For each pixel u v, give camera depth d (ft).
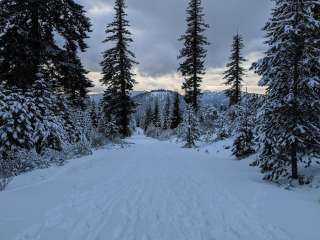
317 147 38.96
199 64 126.72
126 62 126.21
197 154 79.82
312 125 37.47
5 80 64.95
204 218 24.64
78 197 30.27
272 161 40.68
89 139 88.74
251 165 56.59
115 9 125.49
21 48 61.87
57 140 54.13
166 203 28.91
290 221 24.09
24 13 63.31
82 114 103.55
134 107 131.64
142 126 481.87
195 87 126.52
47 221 22.77
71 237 20.08
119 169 48.67
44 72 64.18
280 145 39.24
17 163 42.39
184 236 20.77
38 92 54.44
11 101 45.91
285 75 39.27
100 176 42.06
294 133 38.34
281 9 38.65
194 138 124.26
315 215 25.66
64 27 69.36
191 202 29.40
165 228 22.25
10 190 32.24
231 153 79.00
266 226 22.90
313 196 32.04
